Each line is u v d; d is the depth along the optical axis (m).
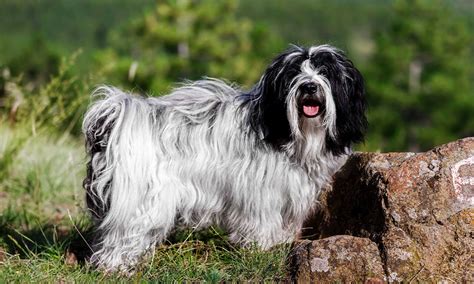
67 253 10.38
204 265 9.55
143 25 48.78
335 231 9.74
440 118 50.50
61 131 16.84
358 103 9.64
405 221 8.80
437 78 50.94
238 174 9.45
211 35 49.22
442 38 53.59
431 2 54.56
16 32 134.50
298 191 9.56
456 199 8.77
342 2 181.62
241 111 9.60
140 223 9.21
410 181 8.97
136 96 9.80
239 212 9.57
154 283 9.01
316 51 9.43
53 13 148.88
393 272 8.52
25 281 9.12
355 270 8.59
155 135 9.36
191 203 9.46
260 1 173.50
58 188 13.75
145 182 9.20
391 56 52.03
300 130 9.33
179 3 49.56
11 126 14.91
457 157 8.94
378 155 9.55
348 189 9.77
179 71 47.44
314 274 8.66
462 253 8.56
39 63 45.25
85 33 139.50
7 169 13.94
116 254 9.38
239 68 47.59
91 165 9.56
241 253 9.47
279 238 9.64
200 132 9.50
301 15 165.38
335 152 9.66
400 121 50.19
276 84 9.34
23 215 12.14
